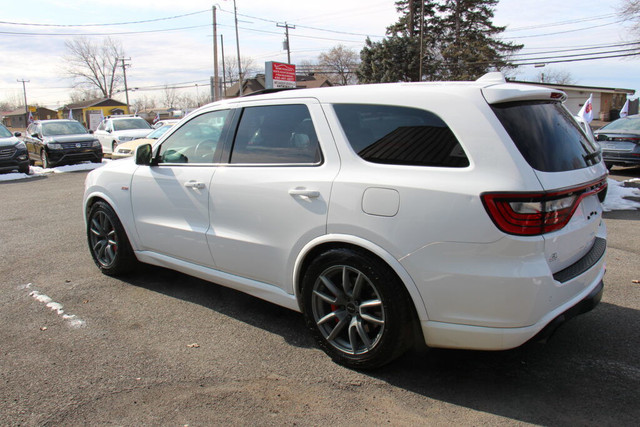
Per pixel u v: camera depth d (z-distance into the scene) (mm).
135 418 2607
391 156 2838
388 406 2709
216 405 2725
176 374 3053
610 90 43938
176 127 4203
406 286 2719
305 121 3277
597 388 2846
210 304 4191
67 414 2643
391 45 37594
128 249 4660
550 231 2514
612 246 5824
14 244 6238
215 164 3775
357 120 3027
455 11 46562
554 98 3021
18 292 4480
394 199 2717
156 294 4426
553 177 2541
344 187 2924
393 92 2936
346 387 2898
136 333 3635
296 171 3209
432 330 2717
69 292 4473
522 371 3051
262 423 2566
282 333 3631
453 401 2746
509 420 2564
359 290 2951
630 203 8422
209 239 3762
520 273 2434
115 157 14391
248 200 3457
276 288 3451
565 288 2629
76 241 6348
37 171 15914
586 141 3123
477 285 2510
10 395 2822
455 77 43938
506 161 2484
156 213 4223
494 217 2441
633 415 2586
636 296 4211
